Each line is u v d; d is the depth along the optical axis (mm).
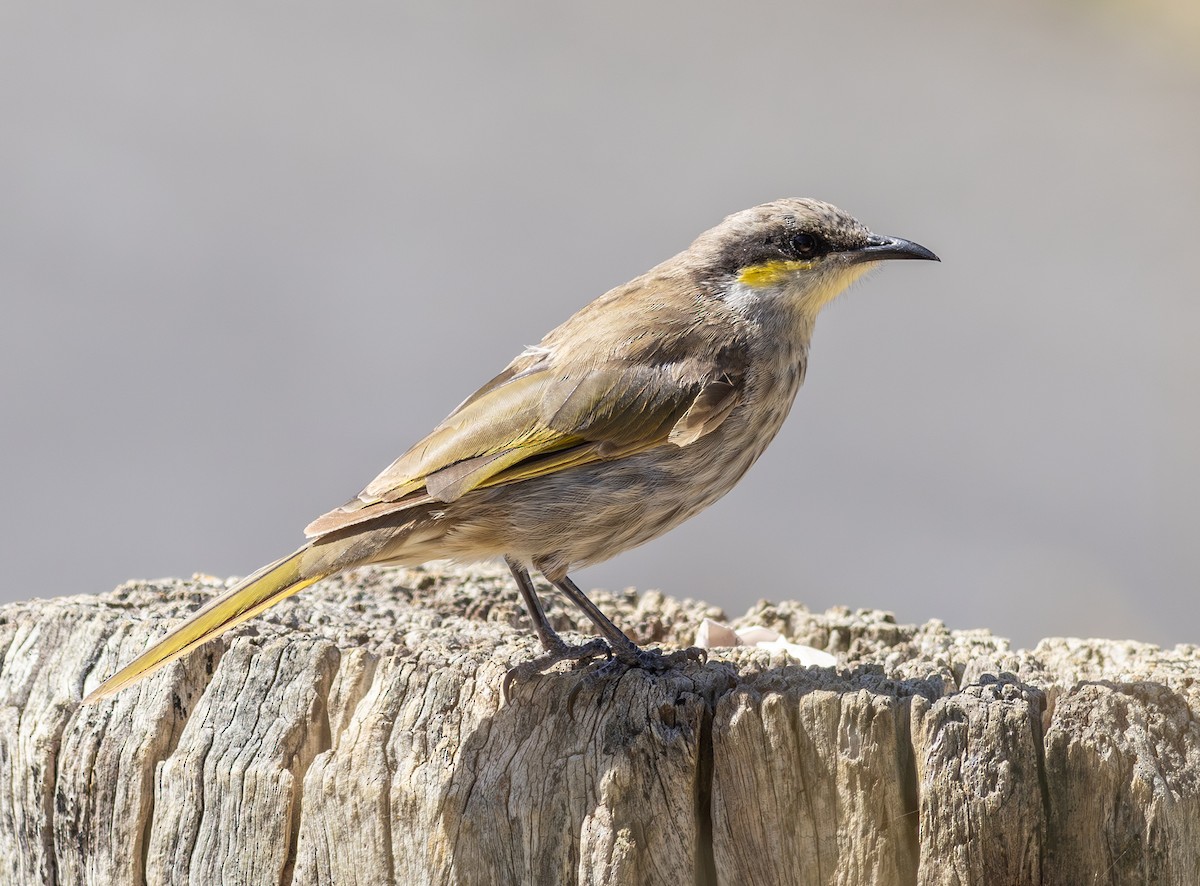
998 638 11414
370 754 8742
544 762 8516
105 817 9148
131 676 8992
